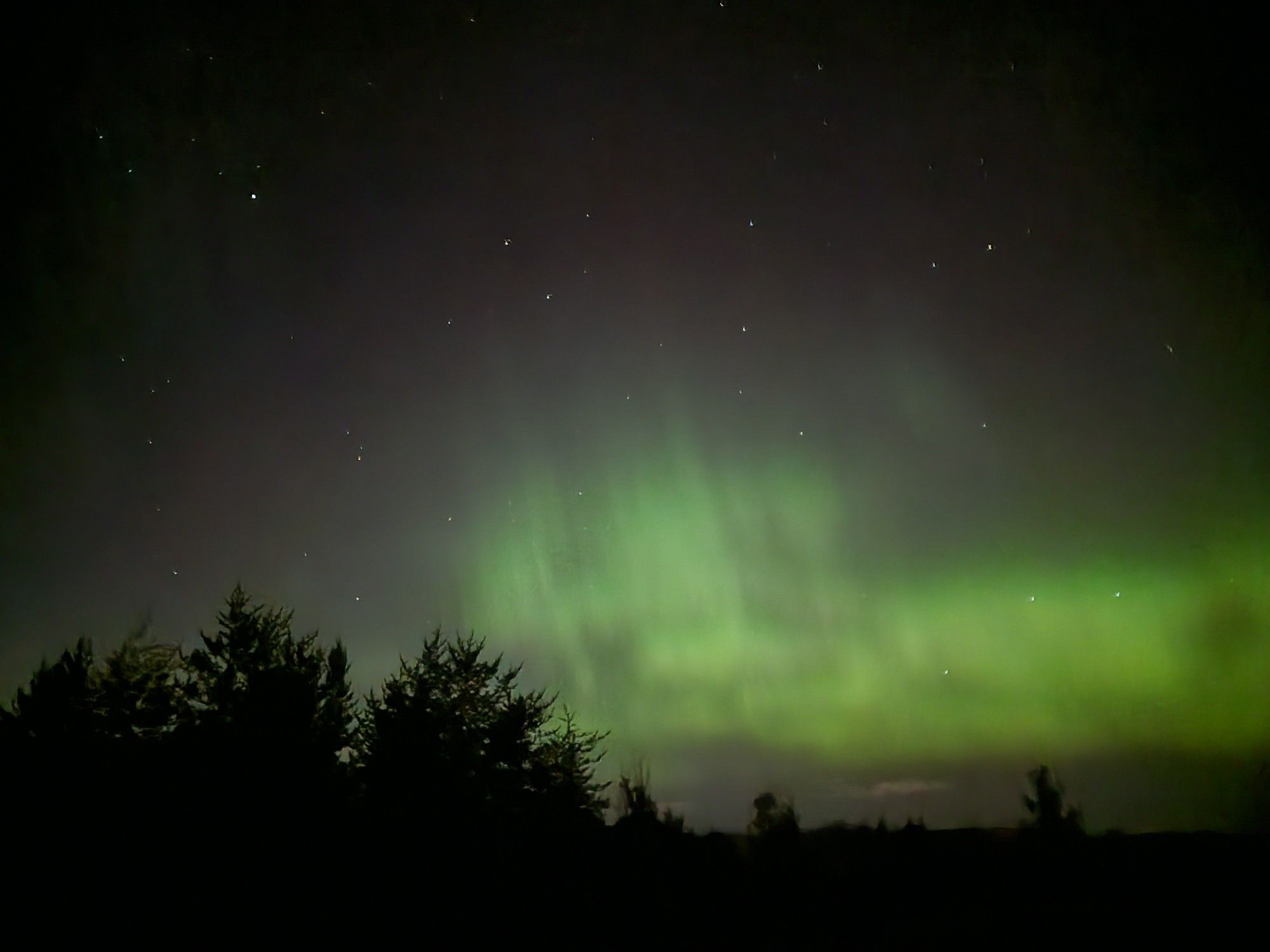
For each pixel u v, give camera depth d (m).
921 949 5.43
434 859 5.97
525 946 5.61
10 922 4.94
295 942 5.26
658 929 5.86
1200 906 5.95
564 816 6.64
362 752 6.62
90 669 6.57
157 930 5.07
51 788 5.79
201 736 6.12
